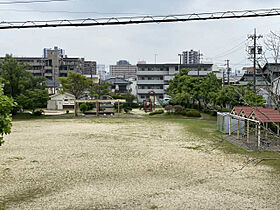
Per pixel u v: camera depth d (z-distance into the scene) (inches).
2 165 442.0
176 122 1079.0
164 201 306.5
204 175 399.2
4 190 336.2
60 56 2768.2
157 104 1971.0
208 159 488.7
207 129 876.6
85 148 577.6
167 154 525.3
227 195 324.5
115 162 466.3
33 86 1323.8
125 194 326.3
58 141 656.4
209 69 2134.6
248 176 395.2
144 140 676.7
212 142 651.5
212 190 340.5
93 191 335.3
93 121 1106.7
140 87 2194.9
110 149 569.3
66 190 338.0
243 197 319.0
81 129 865.5
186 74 1540.4
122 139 689.6
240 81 1596.9
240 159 488.7
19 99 1192.8
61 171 413.7
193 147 593.0
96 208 288.4
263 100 845.8
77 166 440.8
